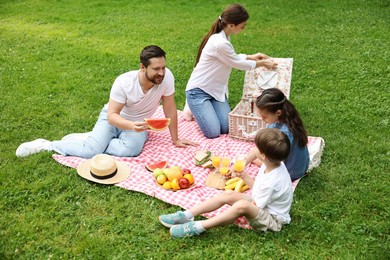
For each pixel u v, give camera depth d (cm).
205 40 560
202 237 385
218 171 481
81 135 539
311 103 649
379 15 1057
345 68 767
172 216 392
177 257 362
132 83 493
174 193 444
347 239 380
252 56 578
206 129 567
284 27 1017
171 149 535
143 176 474
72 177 471
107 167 458
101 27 1049
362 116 605
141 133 523
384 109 616
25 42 939
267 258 360
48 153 506
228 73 572
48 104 653
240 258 359
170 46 920
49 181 458
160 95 512
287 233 387
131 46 920
